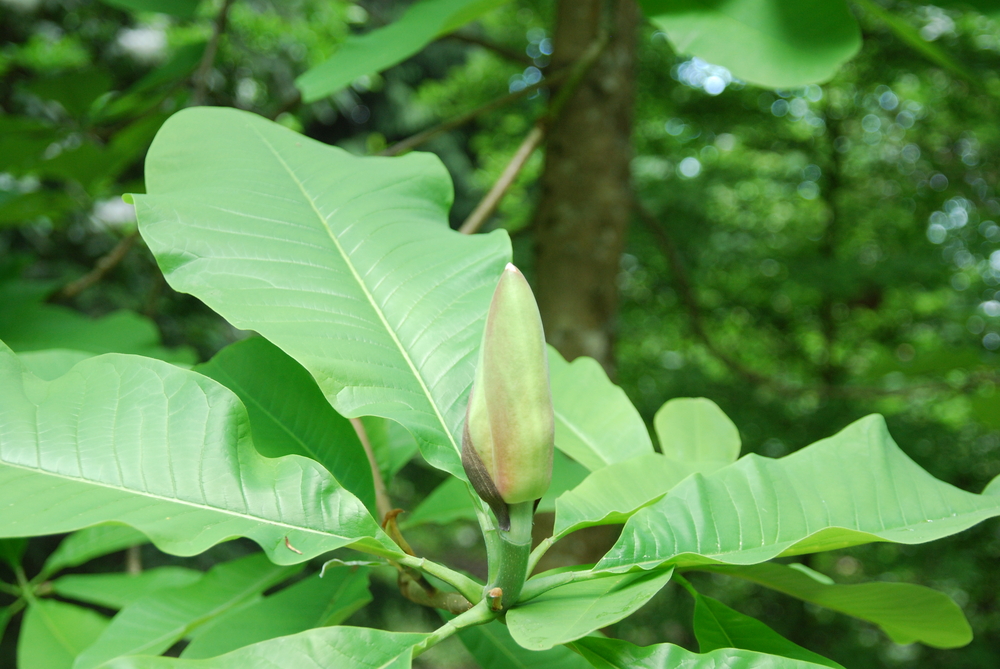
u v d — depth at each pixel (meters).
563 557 1.60
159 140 0.71
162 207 0.65
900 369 1.74
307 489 0.58
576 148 1.85
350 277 0.66
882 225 4.86
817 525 0.61
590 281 1.83
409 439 0.81
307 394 0.69
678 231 4.47
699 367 4.50
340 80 0.96
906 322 4.86
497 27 5.02
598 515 0.62
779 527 0.61
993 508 0.62
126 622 0.73
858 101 4.81
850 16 0.85
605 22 1.36
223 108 0.75
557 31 1.87
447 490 0.83
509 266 0.52
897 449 0.65
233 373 0.69
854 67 4.68
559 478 0.78
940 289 4.54
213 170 0.70
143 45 3.84
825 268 4.25
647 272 4.68
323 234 0.68
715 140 5.03
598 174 1.84
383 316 0.65
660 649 0.57
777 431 4.02
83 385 0.59
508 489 0.53
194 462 0.58
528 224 1.99
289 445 0.67
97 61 3.88
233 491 0.58
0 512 0.55
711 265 4.59
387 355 0.63
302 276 0.65
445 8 1.02
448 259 0.68
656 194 4.41
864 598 0.66
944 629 0.67
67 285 1.50
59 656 0.91
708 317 4.93
